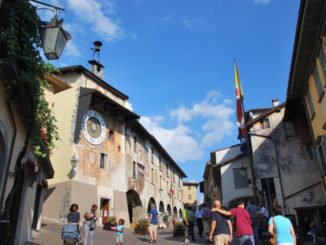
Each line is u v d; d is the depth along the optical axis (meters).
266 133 24.94
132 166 32.22
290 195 22.80
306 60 16.42
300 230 15.32
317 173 23.08
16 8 7.29
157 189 39.69
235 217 9.19
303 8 13.57
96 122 27.70
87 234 12.54
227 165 29.28
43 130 11.50
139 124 33.47
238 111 21.38
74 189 23.59
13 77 7.09
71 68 26.91
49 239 14.44
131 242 16.59
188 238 16.77
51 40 7.49
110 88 31.02
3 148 7.68
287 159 23.91
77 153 24.83
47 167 15.15
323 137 15.92
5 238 7.33
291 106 22.05
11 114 7.95
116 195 27.98
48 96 18.27
